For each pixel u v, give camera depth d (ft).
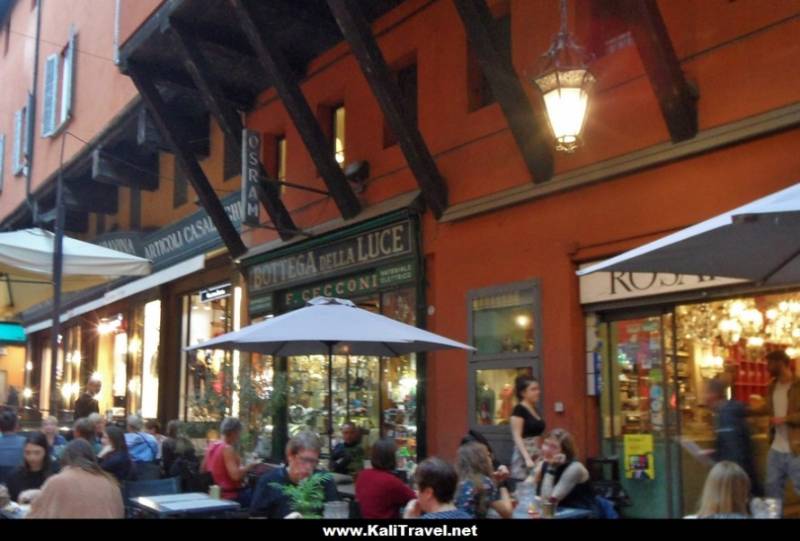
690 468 27.32
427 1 38.52
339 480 29.78
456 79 36.55
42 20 82.23
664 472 28.04
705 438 26.71
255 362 50.85
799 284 23.99
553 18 31.81
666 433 28.04
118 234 66.90
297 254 46.19
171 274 58.34
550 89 26.08
